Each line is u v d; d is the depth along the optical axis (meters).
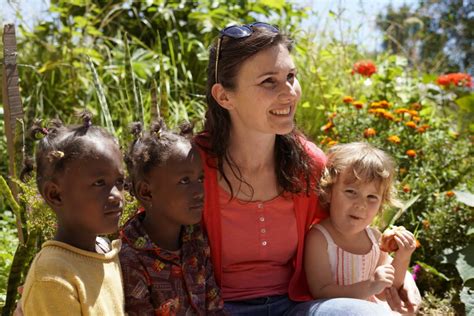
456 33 9.79
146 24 5.54
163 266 2.04
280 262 2.38
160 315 2.03
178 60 5.07
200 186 2.07
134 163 2.05
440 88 5.39
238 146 2.31
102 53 5.22
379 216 3.27
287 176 2.34
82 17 5.03
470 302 3.15
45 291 1.71
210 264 2.25
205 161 2.30
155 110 2.94
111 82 4.81
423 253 3.67
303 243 2.42
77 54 4.92
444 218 3.69
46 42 5.16
